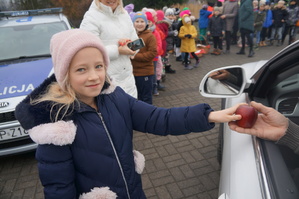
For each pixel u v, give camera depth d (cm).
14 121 254
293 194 93
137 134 353
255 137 125
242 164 118
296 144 114
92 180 111
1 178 276
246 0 708
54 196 100
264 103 160
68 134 97
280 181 98
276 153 112
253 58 747
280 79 164
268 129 117
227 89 146
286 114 155
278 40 951
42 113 96
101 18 229
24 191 256
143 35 326
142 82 336
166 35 541
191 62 742
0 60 340
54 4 1107
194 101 458
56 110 98
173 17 698
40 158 100
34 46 363
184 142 325
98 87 104
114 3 230
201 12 914
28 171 285
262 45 948
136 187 126
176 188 246
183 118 119
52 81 113
